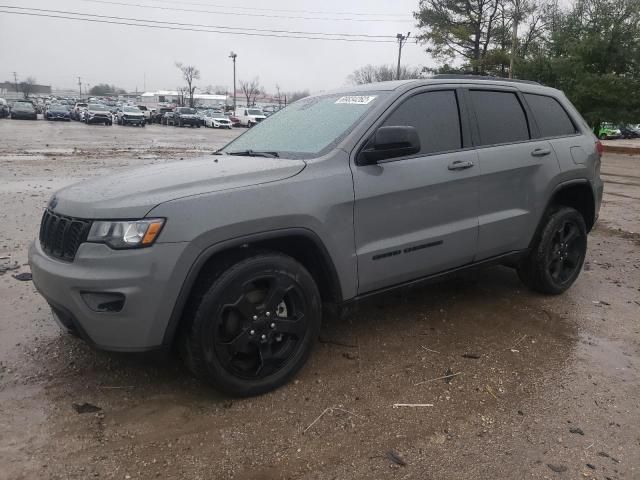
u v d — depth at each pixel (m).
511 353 3.86
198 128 48.50
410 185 3.69
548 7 37.53
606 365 3.71
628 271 5.99
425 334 4.14
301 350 3.34
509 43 39.44
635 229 8.31
